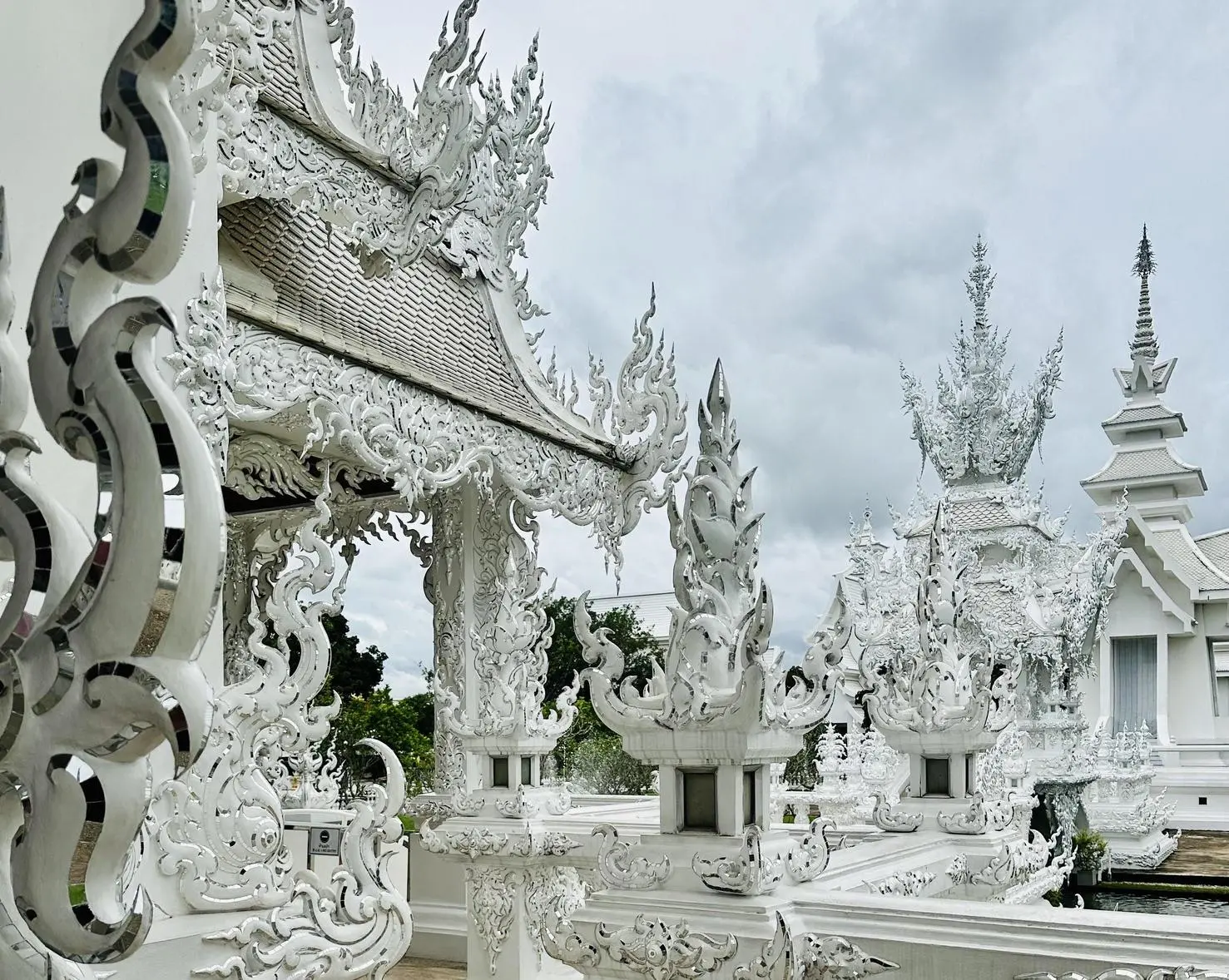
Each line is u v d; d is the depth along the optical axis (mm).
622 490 9523
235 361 5719
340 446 7461
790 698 5422
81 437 1352
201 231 4285
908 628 17391
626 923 4941
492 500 8164
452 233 9203
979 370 20422
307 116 5680
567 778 17422
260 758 4270
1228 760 22922
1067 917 4391
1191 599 23859
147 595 1250
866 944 4594
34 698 1299
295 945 3971
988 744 8297
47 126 3516
